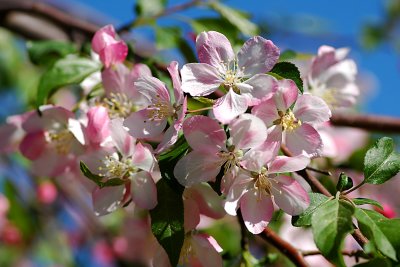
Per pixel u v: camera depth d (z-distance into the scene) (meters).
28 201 1.10
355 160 0.73
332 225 0.56
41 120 0.67
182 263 0.62
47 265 1.15
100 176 0.61
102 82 0.65
